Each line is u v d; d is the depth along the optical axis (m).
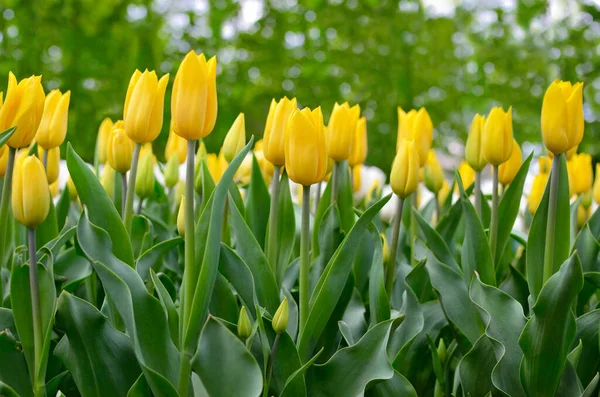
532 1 3.72
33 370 1.38
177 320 1.39
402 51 3.88
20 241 1.59
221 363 1.32
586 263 1.56
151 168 1.67
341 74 3.92
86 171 1.39
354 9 3.86
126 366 1.38
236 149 1.57
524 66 3.71
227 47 4.09
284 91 3.95
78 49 3.61
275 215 1.47
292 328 1.46
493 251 1.54
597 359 1.47
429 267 1.53
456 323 1.50
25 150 1.62
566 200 1.48
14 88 1.38
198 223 1.37
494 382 1.41
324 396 1.38
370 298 1.50
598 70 3.65
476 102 4.30
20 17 3.56
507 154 1.53
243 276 1.42
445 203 1.78
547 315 1.39
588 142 3.76
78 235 1.36
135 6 3.83
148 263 1.50
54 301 1.35
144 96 1.39
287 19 3.95
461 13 4.09
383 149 3.88
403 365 1.52
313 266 1.53
